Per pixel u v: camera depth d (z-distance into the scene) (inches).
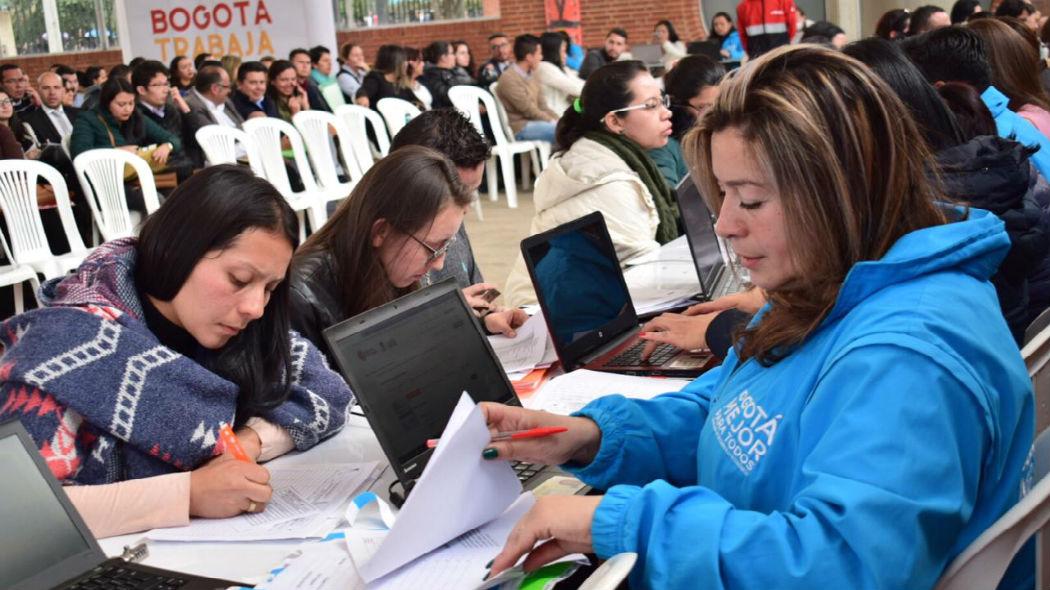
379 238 86.7
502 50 441.4
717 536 43.8
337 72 412.5
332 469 71.2
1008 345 45.9
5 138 252.5
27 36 540.7
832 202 45.3
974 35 116.2
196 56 390.0
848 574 41.1
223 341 66.7
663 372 89.9
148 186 236.8
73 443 63.8
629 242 134.5
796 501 43.3
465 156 107.2
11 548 51.6
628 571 42.1
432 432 68.6
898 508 40.9
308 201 283.4
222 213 63.9
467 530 55.4
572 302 96.2
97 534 62.0
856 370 43.6
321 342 86.7
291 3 389.1
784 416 47.6
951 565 45.7
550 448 57.2
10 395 63.4
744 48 422.9
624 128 138.6
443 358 72.2
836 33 280.8
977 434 43.0
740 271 118.0
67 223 217.6
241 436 72.6
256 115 323.6
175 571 54.6
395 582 51.3
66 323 64.3
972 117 99.2
